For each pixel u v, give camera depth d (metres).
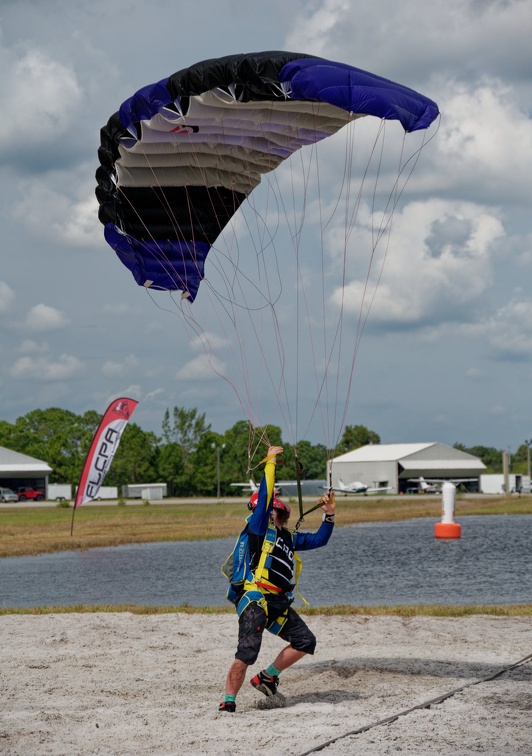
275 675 10.75
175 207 15.24
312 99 11.23
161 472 174.12
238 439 179.00
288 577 10.75
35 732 9.25
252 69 11.62
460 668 12.83
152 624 17.56
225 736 8.99
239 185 15.51
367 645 15.12
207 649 14.98
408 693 11.14
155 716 9.96
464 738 8.72
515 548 47.03
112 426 51.19
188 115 13.09
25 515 87.69
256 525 10.42
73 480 177.50
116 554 44.69
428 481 162.88
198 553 45.00
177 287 16.06
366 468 169.25
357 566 37.81
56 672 13.02
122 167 14.57
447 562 39.28
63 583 31.98
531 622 17.50
